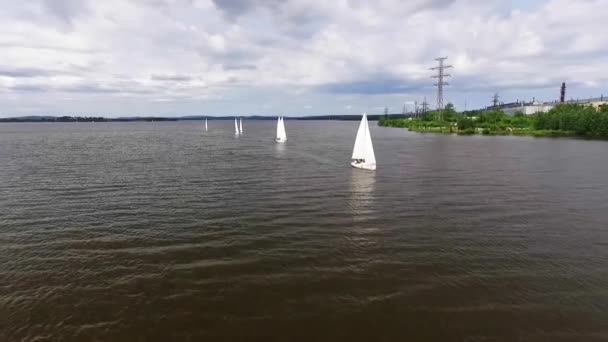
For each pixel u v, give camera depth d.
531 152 84.12
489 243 25.70
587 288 19.41
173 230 27.97
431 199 38.28
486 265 22.12
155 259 22.62
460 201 37.50
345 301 17.94
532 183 47.00
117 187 43.78
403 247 24.89
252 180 48.62
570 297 18.47
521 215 32.59
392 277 20.47
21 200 37.00
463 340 15.06
